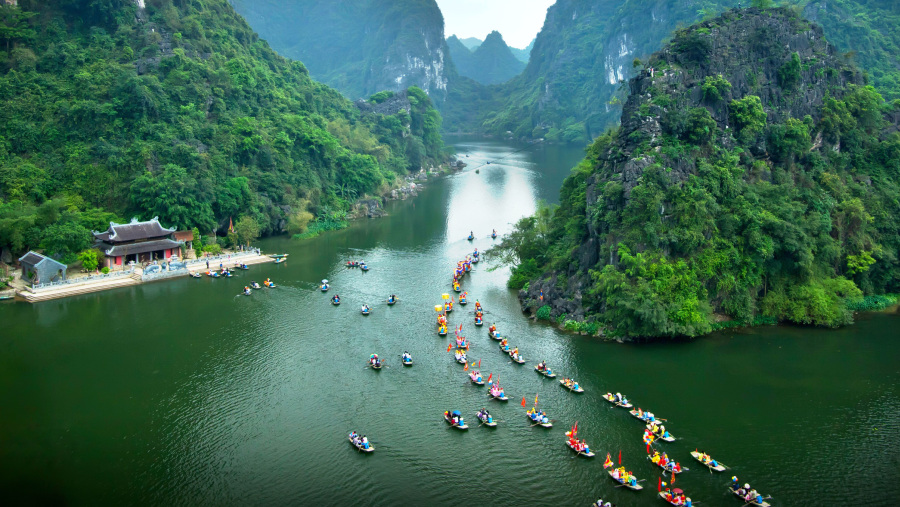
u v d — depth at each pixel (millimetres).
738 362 86312
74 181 141875
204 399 79188
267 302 115125
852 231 105750
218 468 65500
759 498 58156
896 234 109250
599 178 105438
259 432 71938
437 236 170000
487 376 84250
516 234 131250
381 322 104750
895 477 62062
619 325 92125
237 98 189375
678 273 91875
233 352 92875
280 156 182250
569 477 63375
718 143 102312
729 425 71375
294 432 71875
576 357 88750
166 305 113250
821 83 117125
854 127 117688
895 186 113438
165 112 161250
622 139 102875
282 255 146875
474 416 74688
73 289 119500
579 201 112438
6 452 68062
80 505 59875
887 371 83312
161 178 142250
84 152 146375
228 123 174250
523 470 64625
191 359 90500
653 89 101625
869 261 103000
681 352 89500
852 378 81688
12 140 144625
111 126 151375
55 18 178250
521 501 60062
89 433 71688
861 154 116812
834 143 114875
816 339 93312
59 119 151125
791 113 110938
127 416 75188
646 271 90688
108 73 162125
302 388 81938
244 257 145125
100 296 118125
